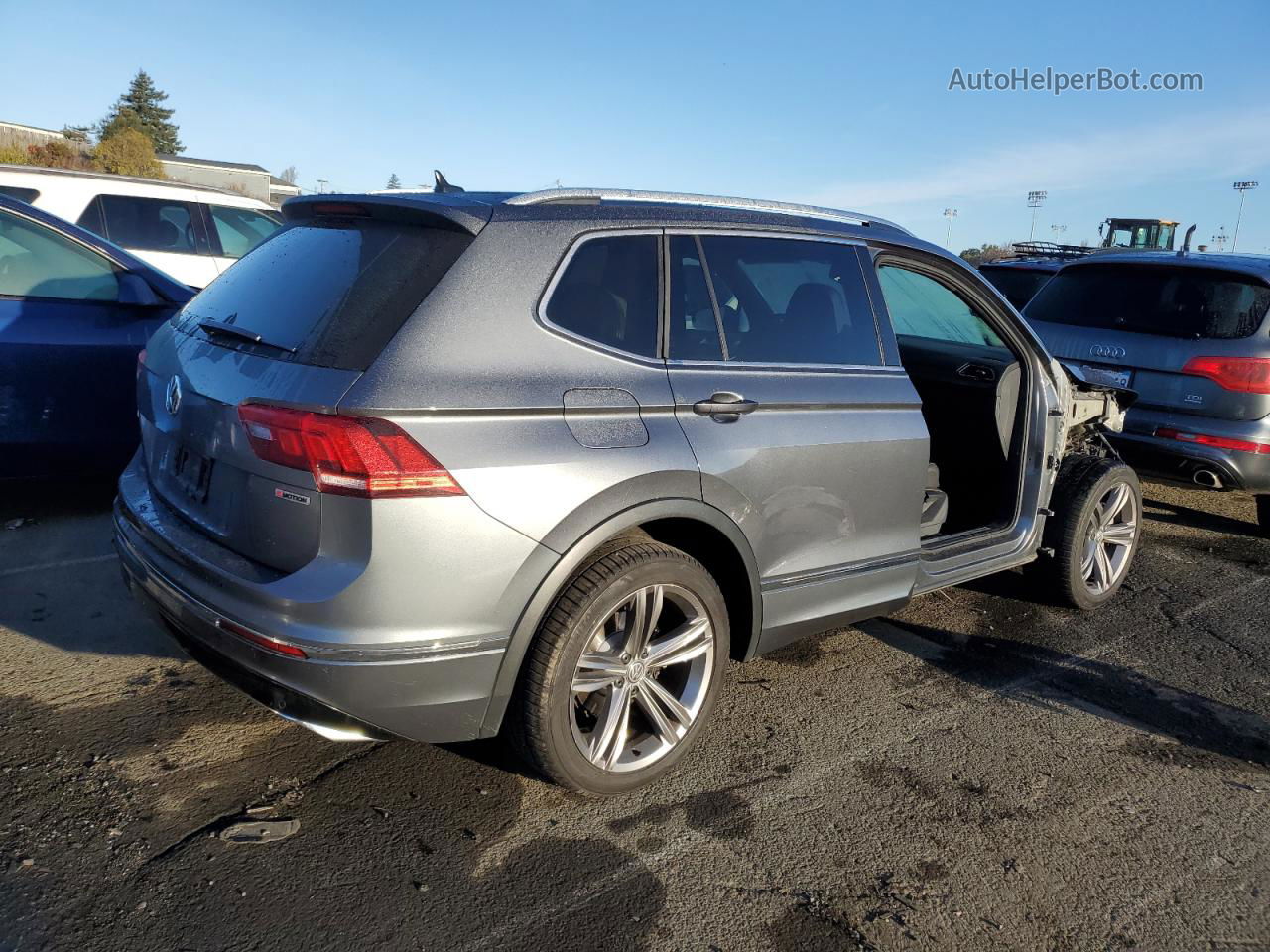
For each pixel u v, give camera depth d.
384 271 2.58
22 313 4.57
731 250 3.11
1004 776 3.14
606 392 2.64
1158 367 5.71
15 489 5.18
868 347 3.44
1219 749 3.41
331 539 2.30
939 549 3.90
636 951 2.29
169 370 2.96
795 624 3.24
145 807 2.69
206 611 2.47
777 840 2.74
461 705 2.48
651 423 2.72
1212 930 2.47
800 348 3.22
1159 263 5.94
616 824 2.77
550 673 2.57
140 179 8.89
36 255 4.68
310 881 2.45
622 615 2.79
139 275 4.93
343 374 2.34
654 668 2.87
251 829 2.62
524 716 2.61
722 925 2.40
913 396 3.48
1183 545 5.86
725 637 3.02
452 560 2.34
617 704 2.79
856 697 3.64
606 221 2.82
